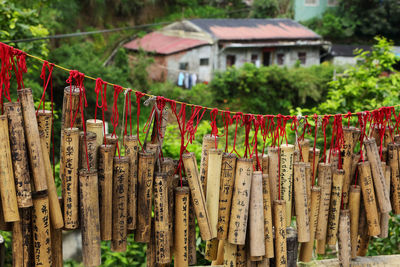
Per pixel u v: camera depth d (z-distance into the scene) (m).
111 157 2.25
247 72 15.69
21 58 2.02
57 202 2.17
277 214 2.60
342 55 19.17
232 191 2.49
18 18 6.27
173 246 2.51
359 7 21.59
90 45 15.03
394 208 2.90
